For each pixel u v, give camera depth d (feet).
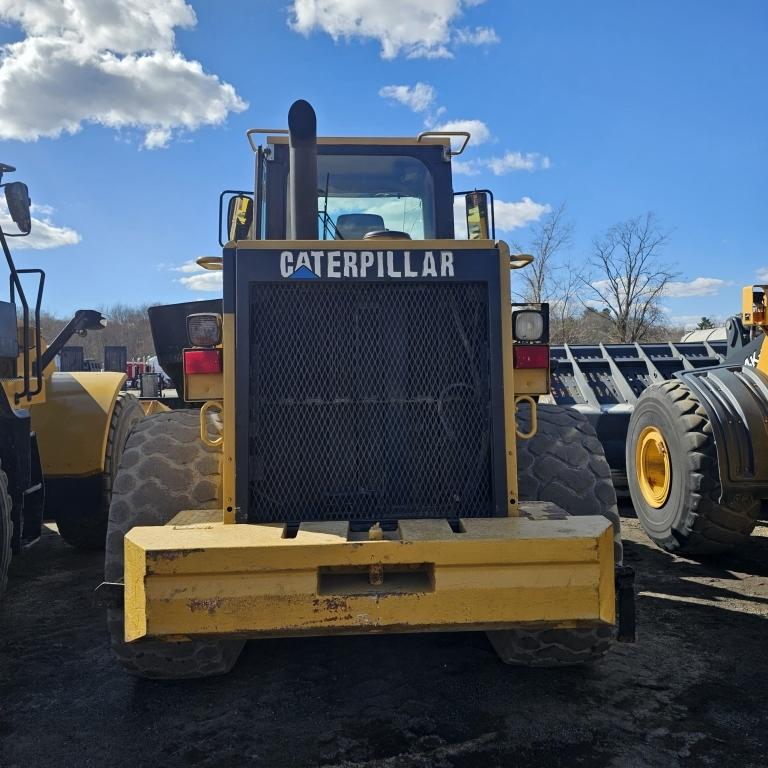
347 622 7.85
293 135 10.45
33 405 16.83
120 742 9.00
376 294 9.91
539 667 10.57
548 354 9.96
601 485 10.44
